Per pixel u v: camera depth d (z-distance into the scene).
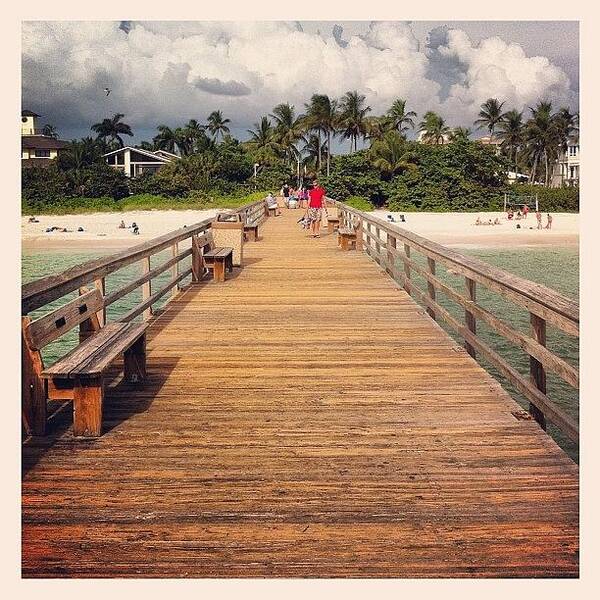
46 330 4.54
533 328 4.80
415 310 8.80
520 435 4.53
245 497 3.69
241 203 51.78
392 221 45.72
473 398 5.29
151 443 4.41
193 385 5.63
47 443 4.39
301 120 68.25
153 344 7.04
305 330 7.68
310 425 4.73
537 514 3.49
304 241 17.89
